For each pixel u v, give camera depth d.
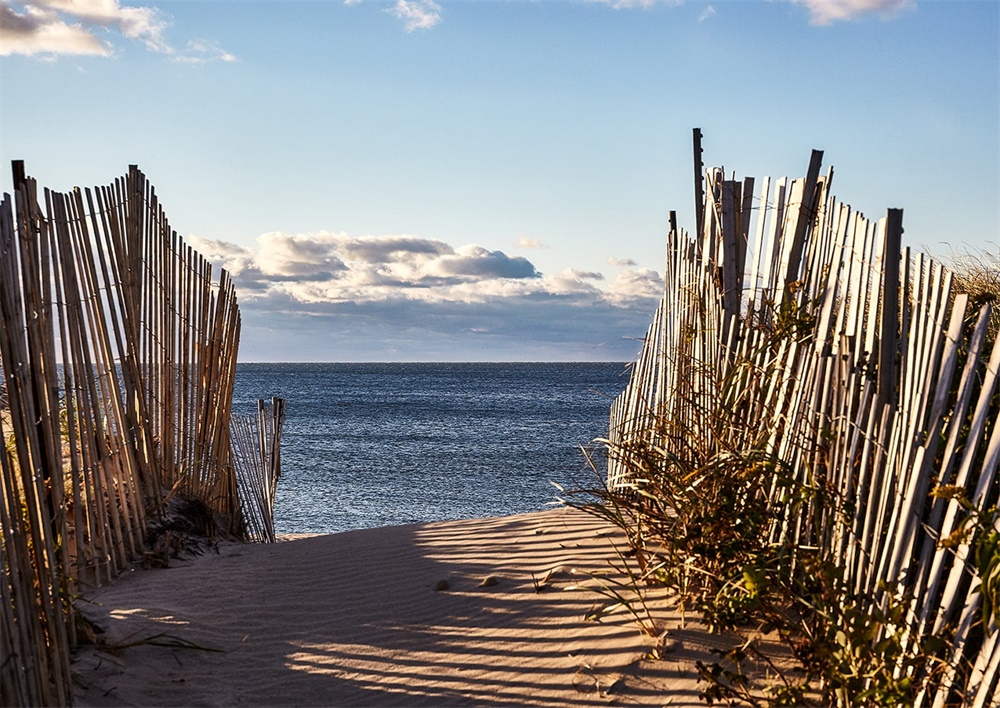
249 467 9.06
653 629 4.17
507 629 4.57
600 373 150.12
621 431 7.23
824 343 3.93
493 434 31.66
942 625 2.94
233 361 8.39
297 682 4.33
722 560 4.20
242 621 5.07
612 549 5.29
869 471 3.45
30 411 3.81
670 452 4.89
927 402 3.11
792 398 4.23
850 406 3.60
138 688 4.16
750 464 4.15
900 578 3.12
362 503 16.67
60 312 5.36
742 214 5.11
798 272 4.41
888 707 3.02
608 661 4.05
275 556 6.40
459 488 18.30
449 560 5.67
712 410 4.92
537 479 19.45
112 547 5.84
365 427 35.34
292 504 16.67
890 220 3.24
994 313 5.11
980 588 2.69
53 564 3.82
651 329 6.96
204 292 7.82
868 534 3.39
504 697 3.95
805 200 4.34
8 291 3.78
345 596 5.35
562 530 5.90
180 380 7.43
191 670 4.44
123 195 6.62
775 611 3.75
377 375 142.25
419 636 4.68
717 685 3.58
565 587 4.86
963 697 2.80
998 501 2.78
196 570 6.08
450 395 69.06
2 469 3.48
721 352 5.09
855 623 3.19
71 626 4.39
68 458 6.18
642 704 3.72
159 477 7.10
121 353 6.44
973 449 2.94
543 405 53.38
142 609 5.15
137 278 6.77
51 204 5.36
